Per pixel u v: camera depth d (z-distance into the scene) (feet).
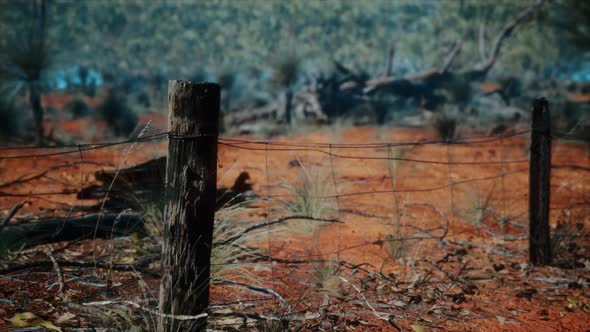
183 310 10.13
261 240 17.35
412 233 19.11
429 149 45.34
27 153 37.14
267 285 13.89
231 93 90.27
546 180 16.39
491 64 84.94
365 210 22.07
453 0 115.55
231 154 38.40
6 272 11.99
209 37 154.92
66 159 35.17
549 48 118.52
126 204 18.33
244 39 142.31
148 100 107.24
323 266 14.38
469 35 114.73
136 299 12.02
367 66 146.61
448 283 14.65
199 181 9.91
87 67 150.61
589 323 12.67
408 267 15.80
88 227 15.60
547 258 16.58
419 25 144.05
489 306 13.48
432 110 79.51
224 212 16.14
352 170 32.14
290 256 16.22
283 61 68.44
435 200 24.76
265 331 11.14
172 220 10.01
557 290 14.74
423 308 13.08
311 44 137.28
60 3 137.90
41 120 44.19
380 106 72.74
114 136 52.03
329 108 75.00
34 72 41.50
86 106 82.74
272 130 62.49
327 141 50.37
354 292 13.71
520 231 20.44
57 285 12.87
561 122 50.78
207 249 10.25
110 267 12.55
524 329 12.25
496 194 26.50
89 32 150.92
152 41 157.89
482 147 47.03
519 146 46.91
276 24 140.77
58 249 14.84
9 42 41.63
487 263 16.63
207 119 9.87
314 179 21.57
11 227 14.73
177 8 161.27
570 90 148.05
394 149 36.06
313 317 12.04
